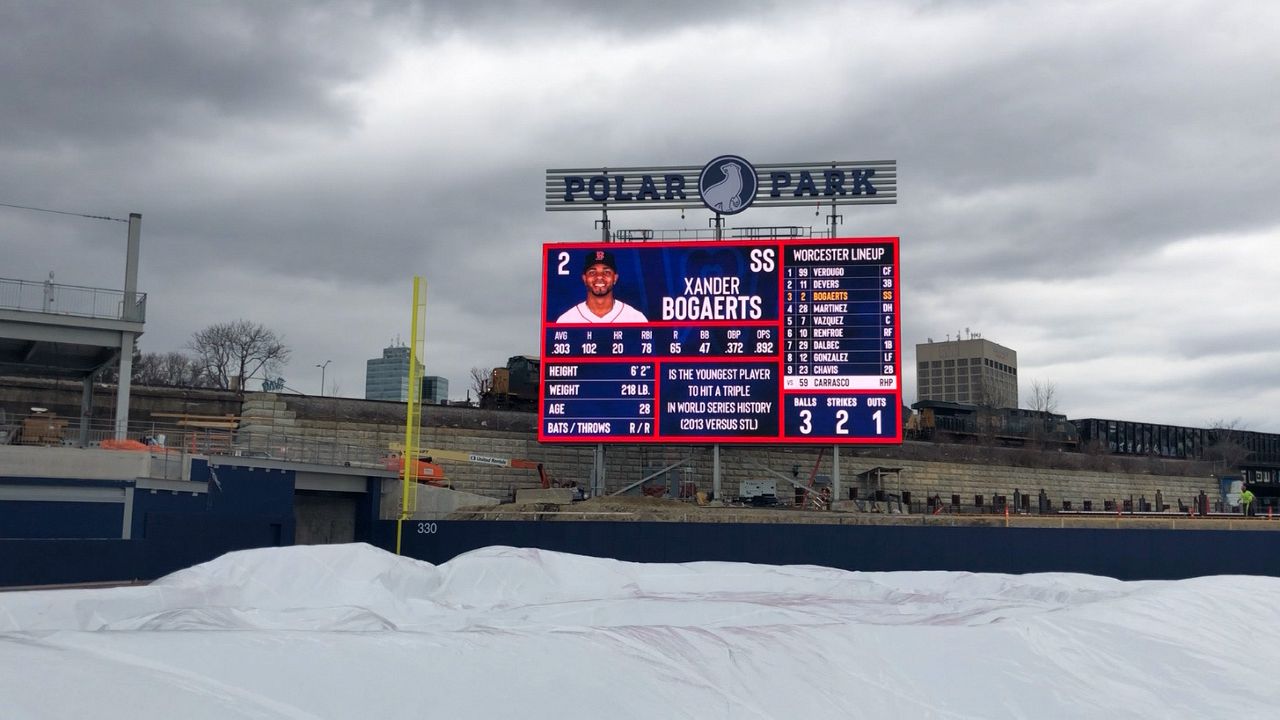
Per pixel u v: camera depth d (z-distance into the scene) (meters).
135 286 40.50
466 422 59.91
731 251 45.47
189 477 39.00
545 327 45.69
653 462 60.16
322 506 48.59
